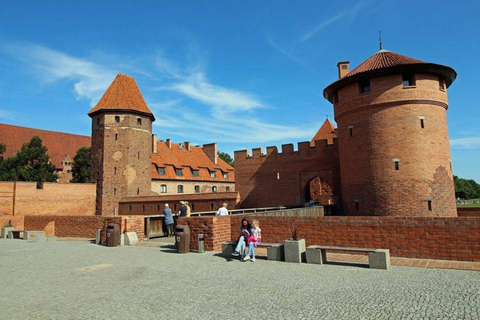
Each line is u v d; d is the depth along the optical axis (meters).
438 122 23.72
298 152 34.81
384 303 6.42
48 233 20.33
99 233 16.58
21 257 12.91
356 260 10.56
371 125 24.19
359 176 24.77
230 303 6.77
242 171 38.19
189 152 61.62
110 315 6.25
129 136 42.00
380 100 23.80
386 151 23.47
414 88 23.25
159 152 54.31
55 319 6.11
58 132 66.94
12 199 35.66
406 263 9.96
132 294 7.57
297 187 34.66
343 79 25.30
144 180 43.28
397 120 23.33
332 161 32.75
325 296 6.98
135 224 16.59
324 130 46.69
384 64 24.17
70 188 39.75
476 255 9.85
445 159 23.78
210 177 60.34
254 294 7.32
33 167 48.72
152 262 11.24
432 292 6.98
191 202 36.81
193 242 13.31
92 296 7.49
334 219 12.12
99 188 41.44
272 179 36.22
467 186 118.56
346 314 5.92
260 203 36.69
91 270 10.21
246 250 12.48
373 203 23.78
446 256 10.24
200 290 7.75
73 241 17.98
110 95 43.28
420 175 22.72
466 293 6.84
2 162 47.81
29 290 8.10
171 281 8.64
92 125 43.56
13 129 60.78
